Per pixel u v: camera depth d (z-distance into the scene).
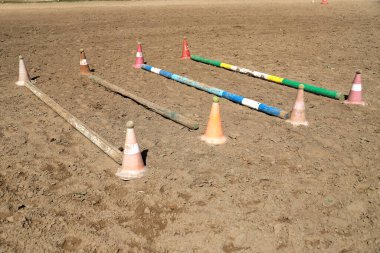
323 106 5.59
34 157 4.09
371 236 2.82
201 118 5.12
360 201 3.23
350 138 4.45
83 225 2.99
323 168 3.76
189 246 2.74
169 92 6.38
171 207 3.19
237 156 4.02
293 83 6.48
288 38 11.33
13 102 5.92
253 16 15.90
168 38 11.51
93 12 17.05
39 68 8.08
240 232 2.87
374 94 6.13
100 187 3.50
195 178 3.60
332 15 16.33
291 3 21.23
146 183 3.54
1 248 2.74
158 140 4.42
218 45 10.48
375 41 10.77
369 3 21.33
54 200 3.32
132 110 5.51
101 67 8.19
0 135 4.65
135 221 3.03
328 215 3.06
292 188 3.42
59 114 5.29
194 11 17.56
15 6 18.86
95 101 5.94
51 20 14.63
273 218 3.02
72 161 4.00
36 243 2.79
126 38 11.46
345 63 8.34
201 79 7.23
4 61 8.69
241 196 3.31
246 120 5.03
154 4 20.53
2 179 3.66
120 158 3.83
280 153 4.08
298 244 2.74
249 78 7.29
